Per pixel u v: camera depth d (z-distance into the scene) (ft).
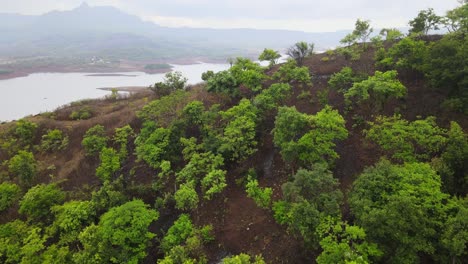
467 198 43.39
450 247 37.99
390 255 41.68
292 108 63.57
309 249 49.85
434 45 71.36
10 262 59.41
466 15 74.54
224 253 56.80
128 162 85.05
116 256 53.78
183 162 77.05
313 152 57.31
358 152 65.67
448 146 51.72
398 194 44.75
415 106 70.28
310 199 48.03
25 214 73.61
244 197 66.18
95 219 64.28
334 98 80.69
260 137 76.38
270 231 56.59
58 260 55.72
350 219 50.49
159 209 67.87
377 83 65.10
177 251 52.65
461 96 62.95
